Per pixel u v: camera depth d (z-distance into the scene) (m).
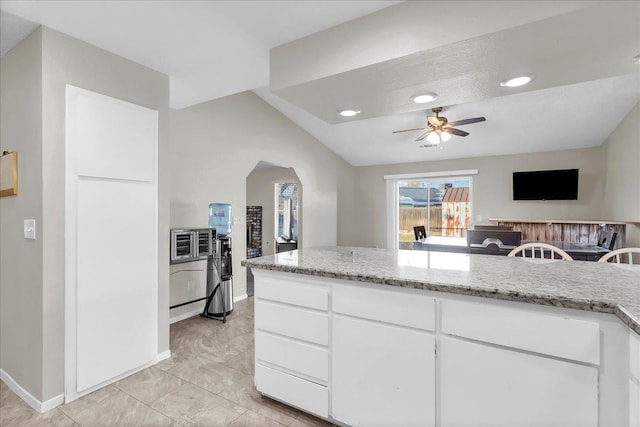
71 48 1.94
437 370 1.36
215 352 2.61
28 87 1.90
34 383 1.87
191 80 2.65
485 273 1.54
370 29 1.77
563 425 1.13
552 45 1.55
